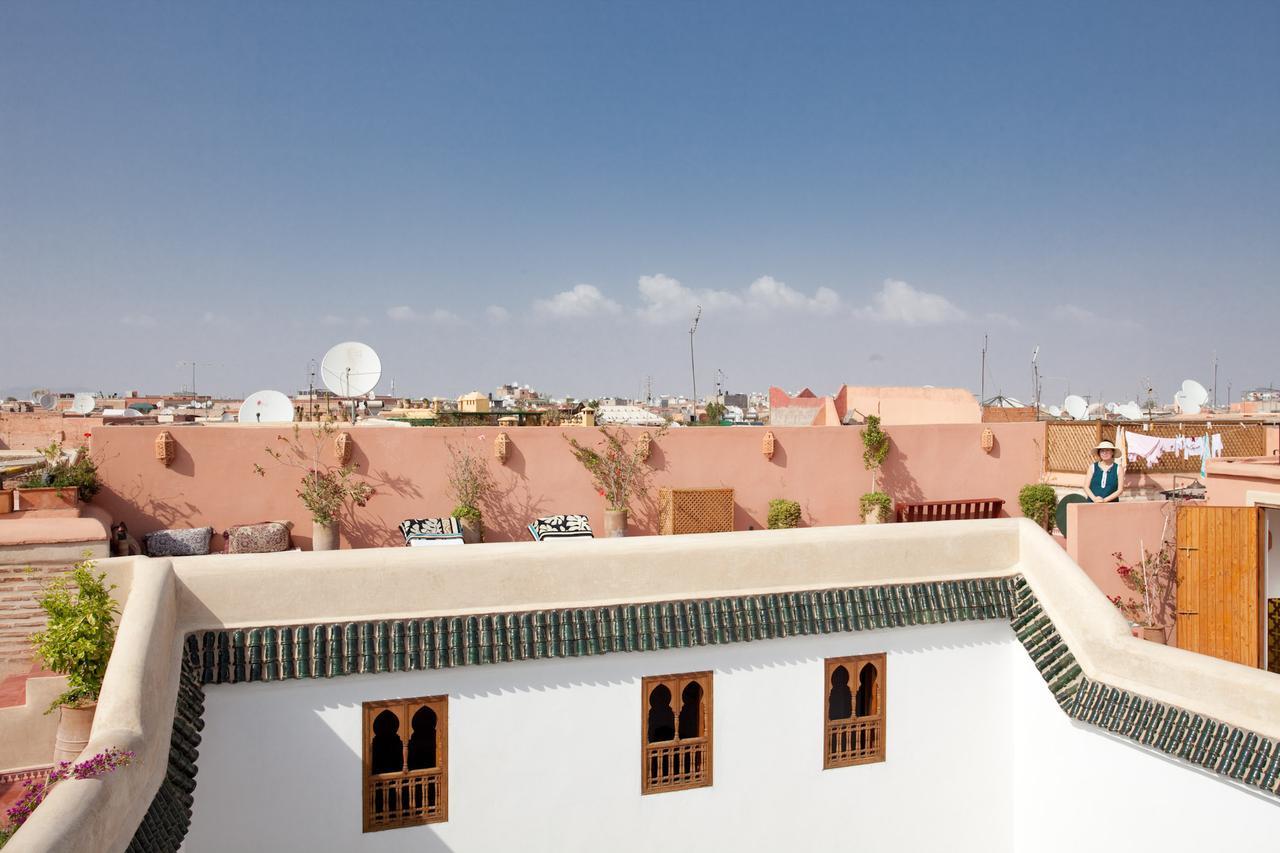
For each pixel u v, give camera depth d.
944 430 17.33
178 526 12.80
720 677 9.05
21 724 7.55
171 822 5.89
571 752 8.56
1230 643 11.59
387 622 8.18
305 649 7.85
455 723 8.22
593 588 8.81
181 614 7.80
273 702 7.78
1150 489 17.03
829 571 9.64
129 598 7.39
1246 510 11.54
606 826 8.69
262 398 18.05
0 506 10.88
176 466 12.80
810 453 16.33
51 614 7.41
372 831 8.04
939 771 9.88
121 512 12.53
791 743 9.30
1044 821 9.60
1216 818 7.52
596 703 8.62
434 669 8.10
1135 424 17.39
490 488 14.35
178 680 7.23
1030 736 9.84
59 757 7.05
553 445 14.69
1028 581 10.12
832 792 9.46
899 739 9.72
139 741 5.91
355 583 8.16
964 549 10.18
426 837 8.17
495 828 8.36
